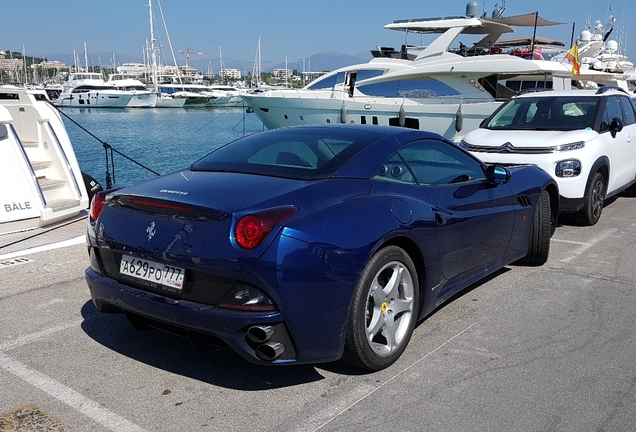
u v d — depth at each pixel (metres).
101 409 2.80
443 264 3.64
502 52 18.75
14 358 3.33
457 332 3.78
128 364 3.28
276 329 2.76
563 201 6.75
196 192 3.07
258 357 2.80
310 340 2.83
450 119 15.56
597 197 7.16
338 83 18.34
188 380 3.11
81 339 3.60
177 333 3.01
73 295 4.37
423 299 3.52
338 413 2.79
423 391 3.00
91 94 61.81
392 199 3.30
